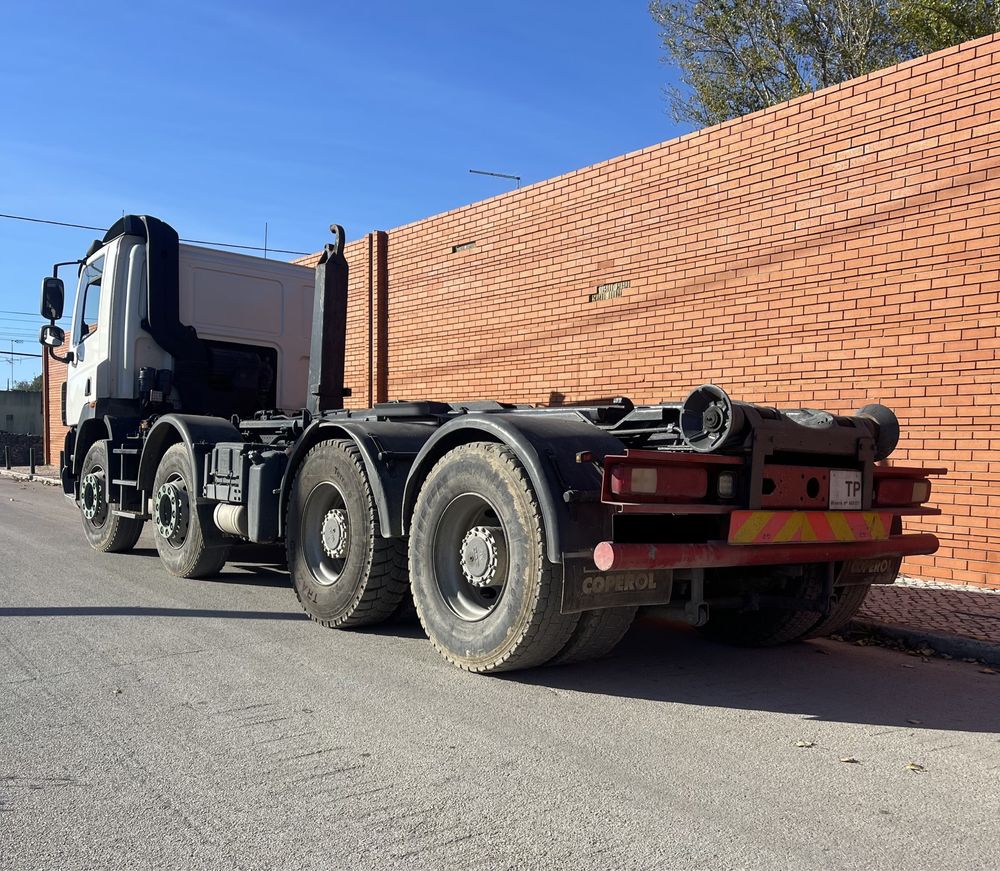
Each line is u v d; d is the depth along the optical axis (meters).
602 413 5.67
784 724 4.45
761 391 9.16
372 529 5.92
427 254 13.46
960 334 7.71
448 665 5.34
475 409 6.98
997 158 7.48
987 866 2.98
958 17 16.19
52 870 2.87
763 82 22.14
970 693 5.07
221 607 6.93
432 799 3.42
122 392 9.38
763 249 9.16
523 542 4.83
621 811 3.35
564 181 11.30
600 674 5.33
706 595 5.64
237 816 3.26
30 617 6.45
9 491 19.31
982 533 7.59
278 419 7.98
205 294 9.62
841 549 5.28
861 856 3.03
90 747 3.94
